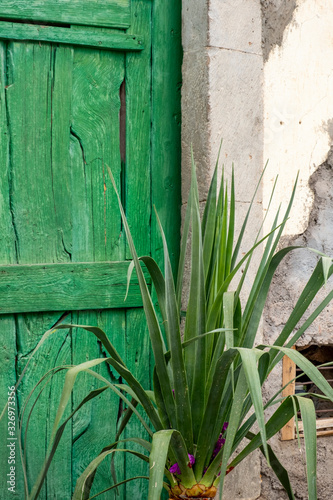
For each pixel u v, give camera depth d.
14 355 1.85
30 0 1.79
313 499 1.20
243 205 1.98
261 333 2.05
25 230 1.85
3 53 1.79
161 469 1.19
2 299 1.81
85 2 1.87
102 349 1.96
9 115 1.81
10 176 1.83
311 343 2.19
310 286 1.47
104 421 1.97
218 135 1.92
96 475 1.96
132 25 1.94
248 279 2.00
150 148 2.01
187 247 1.99
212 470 1.46
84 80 1.90
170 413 1.45
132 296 1.98
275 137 2.07
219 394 1.38
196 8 1.92
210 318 1.50
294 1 2.08
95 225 1.94
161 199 2.03
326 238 2.20
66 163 1.89
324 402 2.42
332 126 2.19
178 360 1.38
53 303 1.87
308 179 2.15
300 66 2.11
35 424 1.88
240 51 1.95
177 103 2.04
